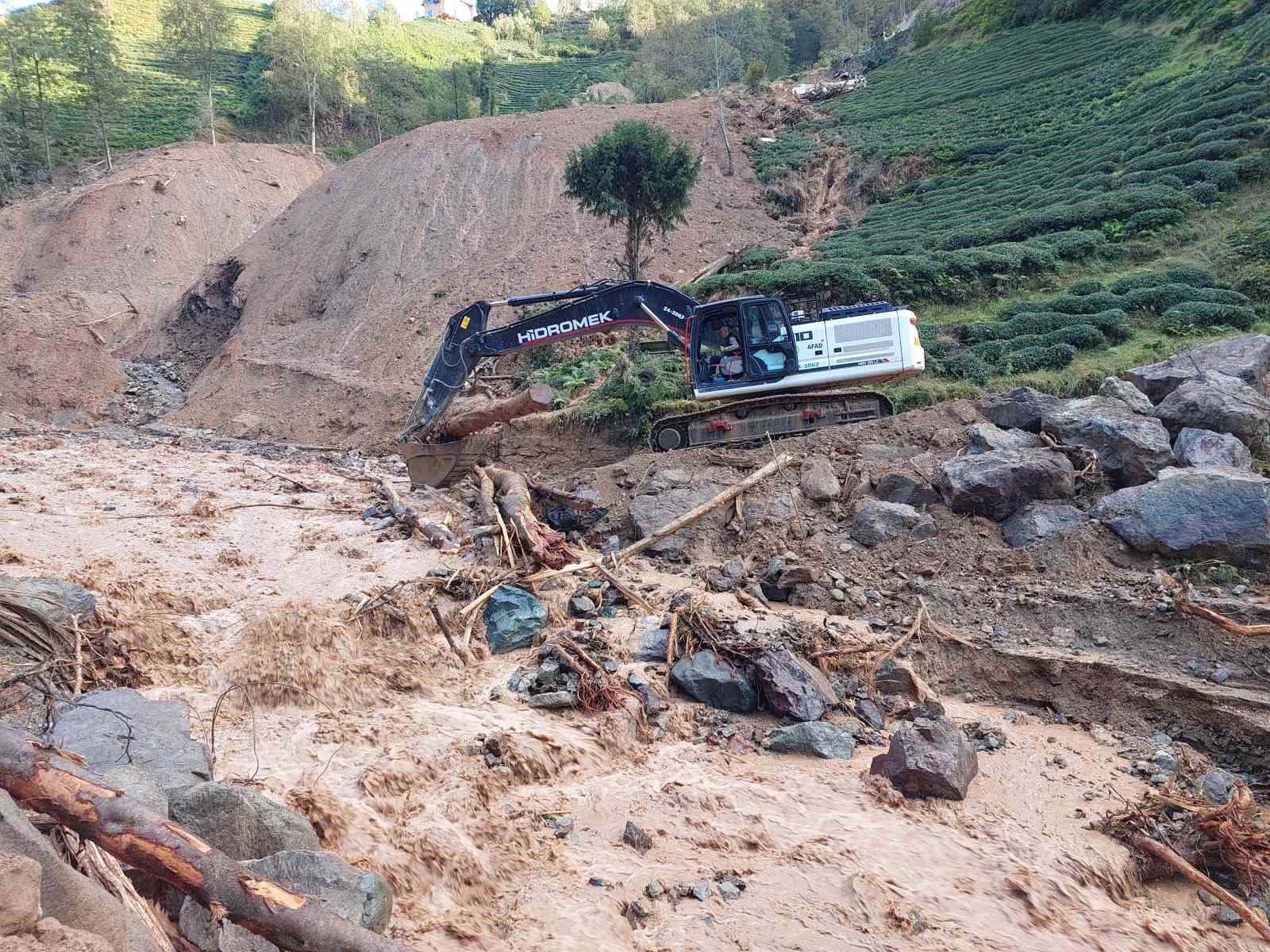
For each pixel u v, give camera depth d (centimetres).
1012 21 5609
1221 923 682
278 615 980
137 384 3847
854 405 1666
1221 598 1027
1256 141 2766
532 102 8812
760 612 1150
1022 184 3400
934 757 810
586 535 1502
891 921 629
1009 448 1373
